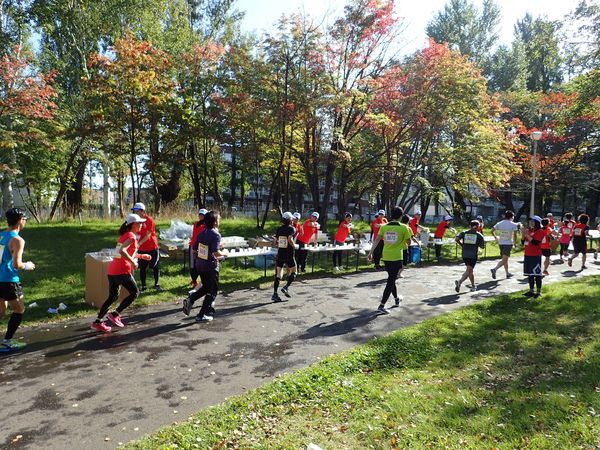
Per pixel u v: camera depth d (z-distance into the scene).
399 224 8.70
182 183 32.50
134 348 6.35
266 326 7.53
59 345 6.43
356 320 8.01
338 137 18.08
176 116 17.28
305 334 7.13
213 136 17.84
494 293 10.44
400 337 6.79
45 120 18.92
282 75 17.11
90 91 16.03
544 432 4.05
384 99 18.14
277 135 19.22
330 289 10.69
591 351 6.19
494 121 21.91
